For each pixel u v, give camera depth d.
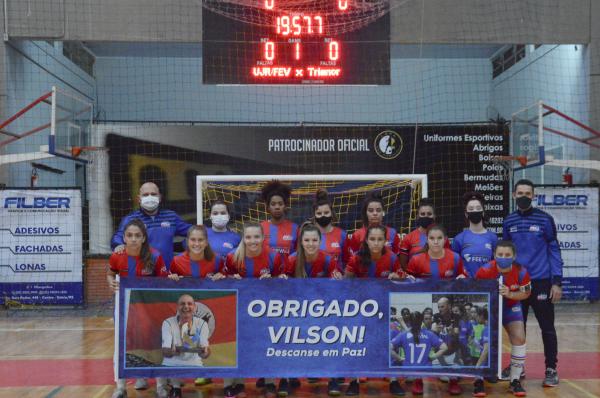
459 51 16.84
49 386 6.00
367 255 5.57
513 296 5.59
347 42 11.53
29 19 12.05
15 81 12.34
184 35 12.19
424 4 12.30
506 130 12.78
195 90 17.69
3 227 11.53
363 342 5.54
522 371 5.83
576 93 12.99
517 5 12.49
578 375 6.32
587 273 11.71
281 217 6.46
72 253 11.61
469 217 6.07
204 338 5.46
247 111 17.64
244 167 12.76
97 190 12.68
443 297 5.55
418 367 5.53
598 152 12.52
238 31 11.51
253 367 5.48
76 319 10.67
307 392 5.73
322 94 17.56
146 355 5.41
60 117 11.31
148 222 6.18
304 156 12.77
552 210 11.69
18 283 11.55
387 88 17.66
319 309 5.53
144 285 5.44
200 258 5.55
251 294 5.50
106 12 12.18
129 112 17.62
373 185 11.23
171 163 12.74
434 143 12.75
